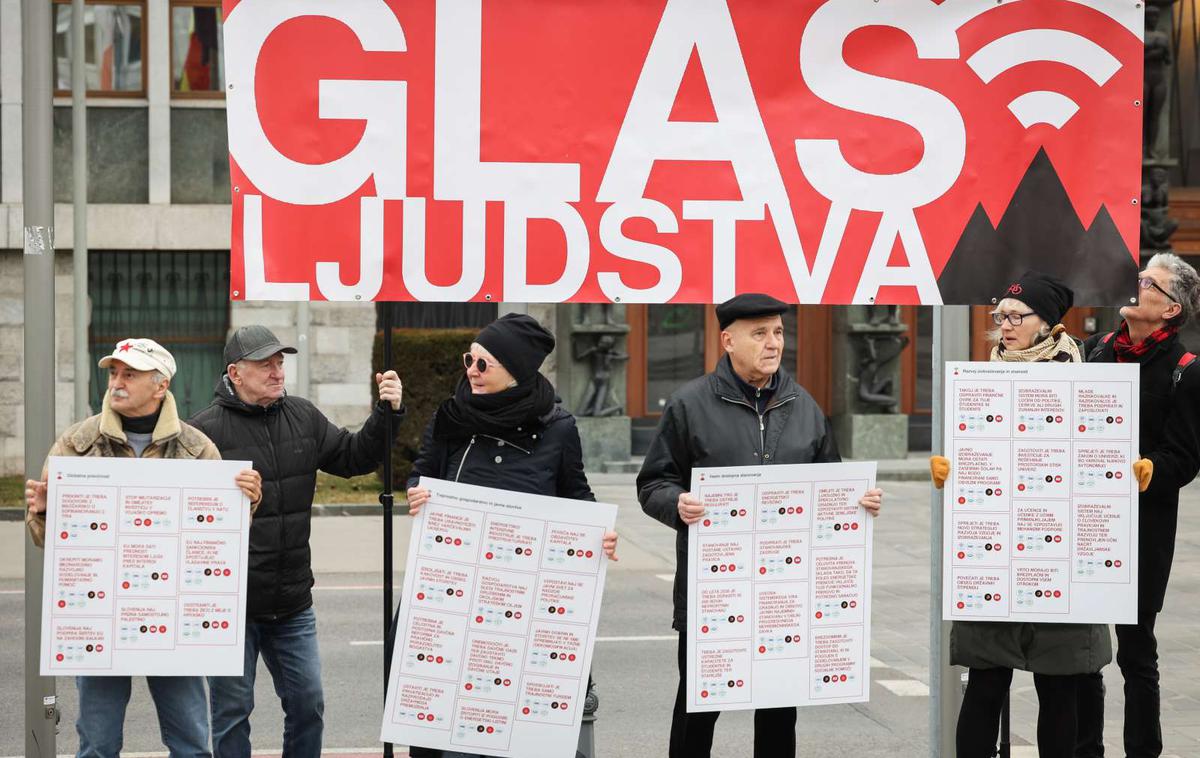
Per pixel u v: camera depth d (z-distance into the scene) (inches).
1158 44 762.8
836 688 171.5
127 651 167.9
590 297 179.6
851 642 171.6
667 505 171.3
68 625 167.2
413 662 169.2
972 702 180.5
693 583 168.7
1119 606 173.5
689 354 812.6
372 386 634.2
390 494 169.5
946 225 183.0
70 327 726.5
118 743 173.6
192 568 168.7
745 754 250.2
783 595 170.1
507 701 169.9
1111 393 172.7
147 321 737.0
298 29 174.6
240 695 188.7
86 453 171.9
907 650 340.5
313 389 734.5
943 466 174.2
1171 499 205.6
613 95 178.9
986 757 179.3
